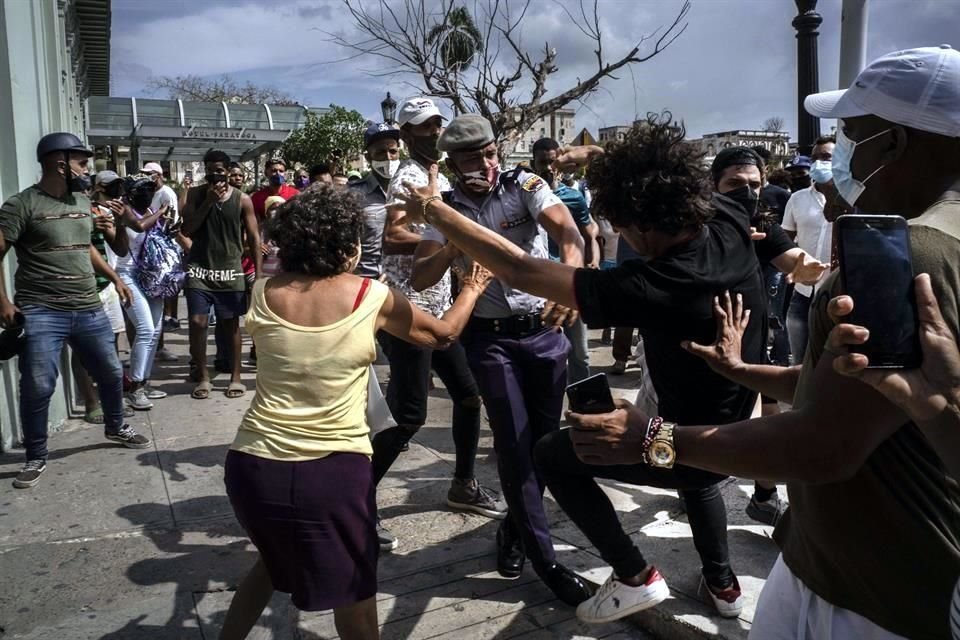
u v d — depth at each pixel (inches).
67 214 177.0
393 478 175.2
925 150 54.4
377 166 176.4
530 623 117.2
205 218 245.8
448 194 129.4
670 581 121.3
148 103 714.2
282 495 87.7
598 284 83.3
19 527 152.7
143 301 234.2
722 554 110.7
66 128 361.1
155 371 289.3
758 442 57.1
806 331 187.0
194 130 711.7
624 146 82.3
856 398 51.3
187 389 262.1
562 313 113.0
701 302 84.1
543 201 122.0
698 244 85.8
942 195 54.1
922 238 49.0
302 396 89.4
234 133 724.0
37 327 174.2
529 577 130.3
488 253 88.6
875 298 45.8
